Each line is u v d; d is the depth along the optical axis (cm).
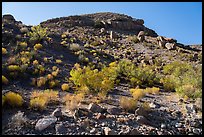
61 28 4828
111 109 1136
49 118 978
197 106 1283
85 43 3447
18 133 879
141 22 6000
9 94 1107
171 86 1903
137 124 1036
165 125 1060
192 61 3212
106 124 1000
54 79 1806
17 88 1483
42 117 1020
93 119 1033
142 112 1127
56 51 2584
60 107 1184
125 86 1927
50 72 1941
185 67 2573
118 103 1316
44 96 1264
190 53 3653
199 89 1605
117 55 3228
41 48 2477
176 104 1391
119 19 5844
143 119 1064
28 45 2475
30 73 1798
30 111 1071
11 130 891
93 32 4800
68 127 938
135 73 2133
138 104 1314
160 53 3594
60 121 979
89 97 1408
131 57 3228
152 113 1166
